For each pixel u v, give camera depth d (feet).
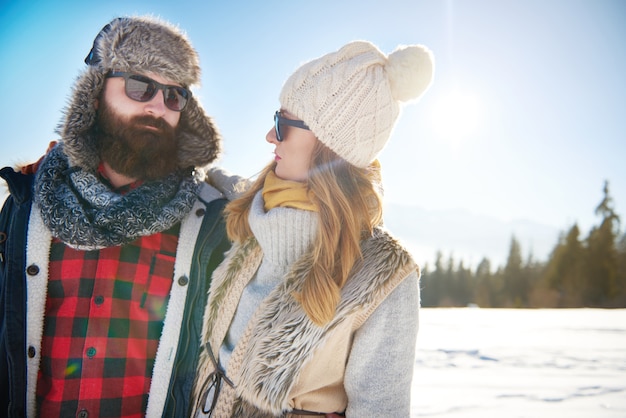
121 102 5.04
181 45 5.29
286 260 4.65
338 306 4.23
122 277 5.11
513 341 19.65
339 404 4.59
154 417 5.02
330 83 4.50
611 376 13.05
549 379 12.61
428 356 16.03
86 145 5.00
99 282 5.04
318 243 4.33
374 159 4.79
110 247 5.10
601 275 144.15
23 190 4.99
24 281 4.91
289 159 4.75
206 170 6.21
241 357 4.50
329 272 4.31
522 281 162.09
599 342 19.56
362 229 4.62
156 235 5.29
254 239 5.08
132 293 5.12
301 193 4.61
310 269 4.36
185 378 5.08
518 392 11.20
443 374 13.24
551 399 10.59
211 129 5.71
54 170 4.96
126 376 5.02
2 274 4.98
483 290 169.99
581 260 147.43
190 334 5.15
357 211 4.45
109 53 5.00
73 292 5.01
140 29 5.07
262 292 4.74
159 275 5.24
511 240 168.35
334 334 4.22
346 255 4.32
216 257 5.46
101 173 5.36
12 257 4.89
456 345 18.47
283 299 4.42
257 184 5.20
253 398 4.30
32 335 4.91
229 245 5.55
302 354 4.20
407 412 4.27
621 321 30.76
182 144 5.53
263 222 4.55
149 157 5.11
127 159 5.08
